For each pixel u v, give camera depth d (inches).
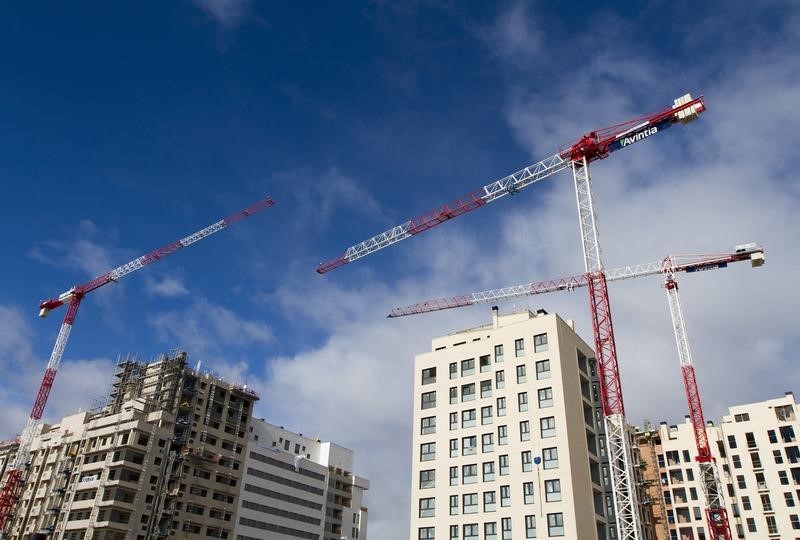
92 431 6117.1
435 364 4589.1
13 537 5885.8
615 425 3784.5
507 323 4899.1
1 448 7027.6
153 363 6830.7
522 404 4060.0
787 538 5093.5
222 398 6820.9
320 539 7224.4
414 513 4133.9
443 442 4259.4
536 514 3673.7
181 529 5826.8
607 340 3993.6
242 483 6555.1
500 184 5036.9
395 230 5620.1
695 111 4156.0
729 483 5590.6
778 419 5487.2
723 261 5590.6
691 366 5674.2
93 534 5324.8
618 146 4495.6
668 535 5679.1
